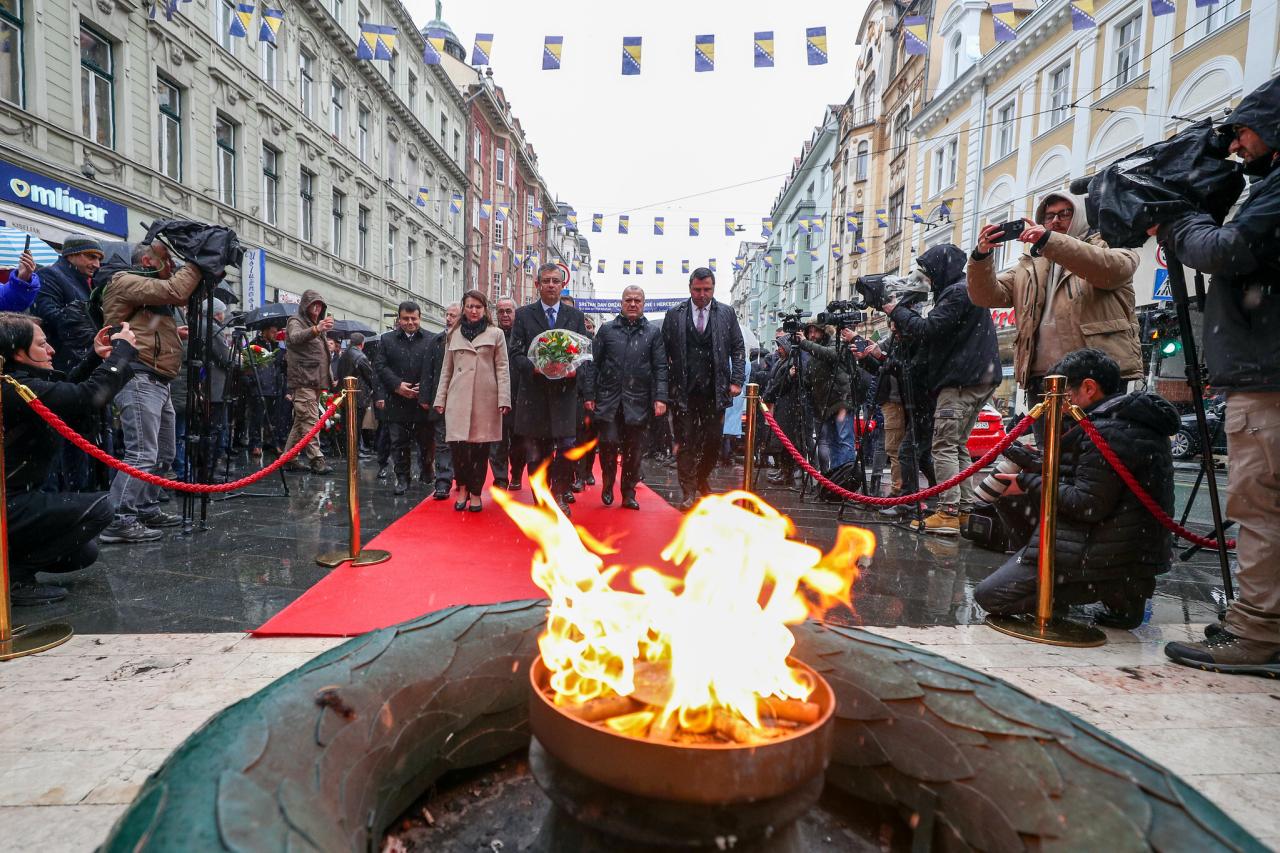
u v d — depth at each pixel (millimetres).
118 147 12062
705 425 5863
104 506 3250
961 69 21203
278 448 9188
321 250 19625
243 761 854
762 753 854
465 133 33188
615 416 5699
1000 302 3959
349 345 8648
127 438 4383
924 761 1160
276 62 17172
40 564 3158
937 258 4953
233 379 7289
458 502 5520
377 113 23156
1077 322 3578
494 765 1432
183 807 761
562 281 5719
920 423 5617
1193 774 1799
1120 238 2674
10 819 1500
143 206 12438
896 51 27688
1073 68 15883
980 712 1122
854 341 6320
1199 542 2877
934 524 5133
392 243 25203
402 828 1245
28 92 10188
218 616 2947
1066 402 2887
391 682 1164
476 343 5352
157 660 2404
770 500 6668
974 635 2879
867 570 3963
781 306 48562
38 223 10250
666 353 5816
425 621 1351
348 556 3930
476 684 1312
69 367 4578
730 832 864
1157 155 2654
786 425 7809
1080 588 2967
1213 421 11234
